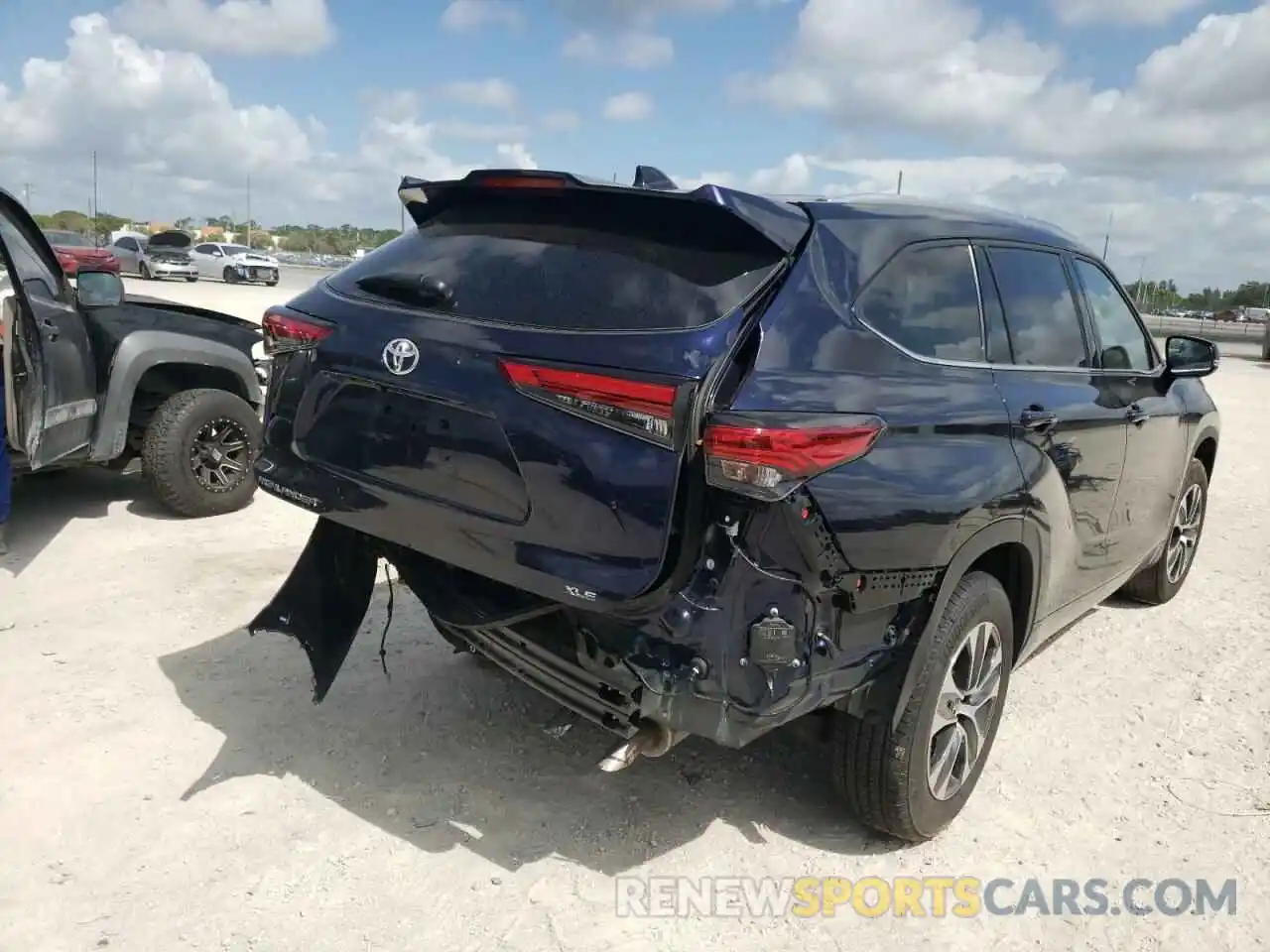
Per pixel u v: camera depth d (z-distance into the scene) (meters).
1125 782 3.50
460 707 3.84
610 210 2.78
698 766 3.50
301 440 3.10
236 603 4.80
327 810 3.15
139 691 3.86
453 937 2.62
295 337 3.10
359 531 2.98
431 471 2.76
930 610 2.79
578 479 2.48
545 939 2.63
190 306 6.60
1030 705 4.07
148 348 5.88
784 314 2.54
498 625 2.80
